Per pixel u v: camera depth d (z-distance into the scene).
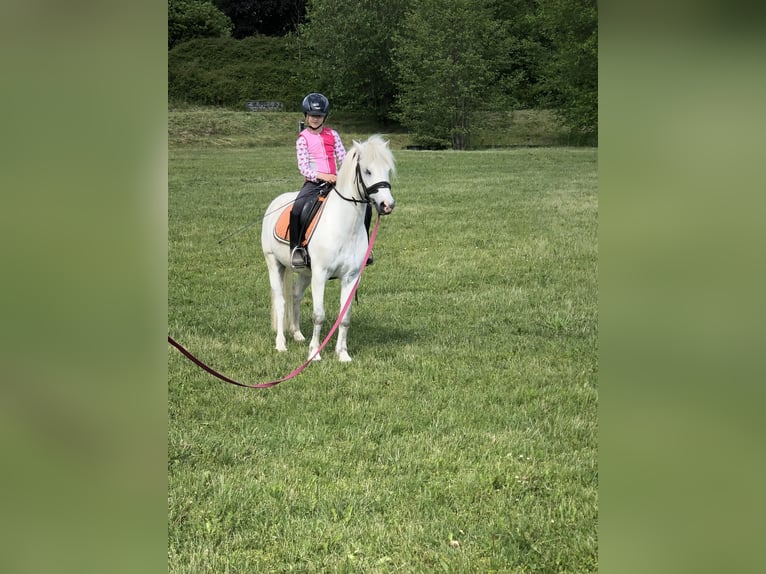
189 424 5.26
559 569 3.47
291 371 6.44
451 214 15.38
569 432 5.08
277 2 63.75
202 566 3.53
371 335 7.55
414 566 3.52
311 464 4.63
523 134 44.12
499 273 10.23
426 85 43.50
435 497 4.18
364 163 6.34
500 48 44.16
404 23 48.09
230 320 8.17
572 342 7.22
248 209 16.50
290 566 3.53
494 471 4.46
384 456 4.74
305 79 53.53
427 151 34.19
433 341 7.30
